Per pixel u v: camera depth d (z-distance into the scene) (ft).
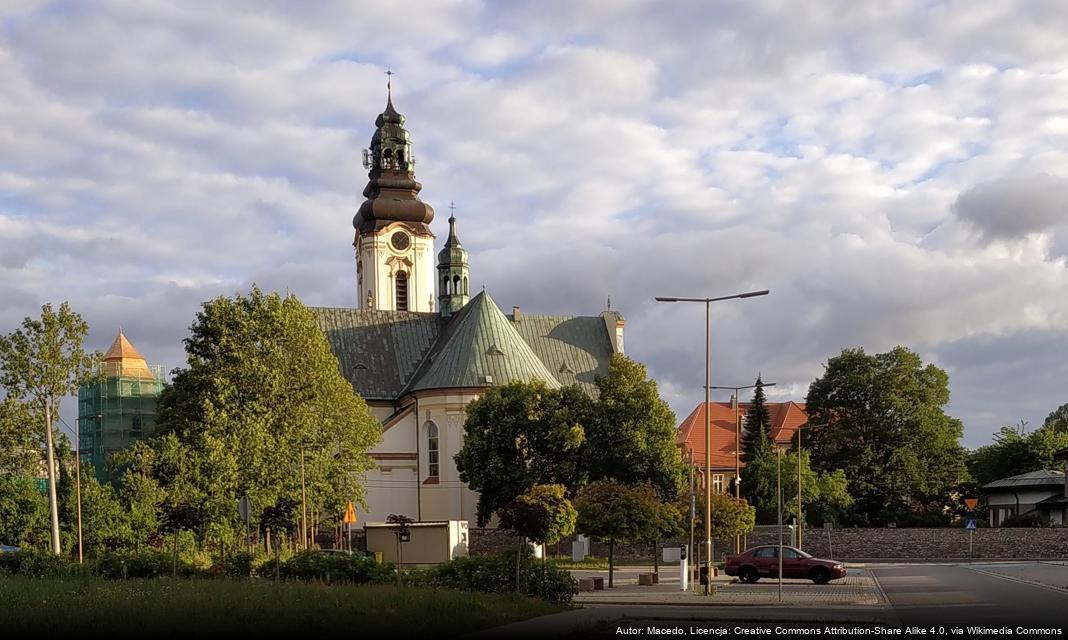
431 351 387.14
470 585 137.80
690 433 499.92
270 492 217.77
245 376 239.09
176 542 162.71
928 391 351.25
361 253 456.45
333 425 258.57
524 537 146.72
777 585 185.37
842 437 350.43
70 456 282.97
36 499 254.88
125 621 96.27
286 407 242.37
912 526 328.90
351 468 266.98
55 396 218.18
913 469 342.23
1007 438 408.46
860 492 345.72
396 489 337.11
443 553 226.58
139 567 157.48
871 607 133.28
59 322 219.00
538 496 190.49
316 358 253.85
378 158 454.81
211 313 252.62
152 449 251.60
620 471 282.36
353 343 382.42
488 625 105.81
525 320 403.75
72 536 247.70
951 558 285.64
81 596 115.24
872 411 351.87
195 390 246.88
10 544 252.21
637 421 285.64
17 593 117.08
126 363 410.52
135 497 253.03
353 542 274.98
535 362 343.67
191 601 110.42
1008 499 354.33
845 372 356.18
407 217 451.12
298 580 142.72
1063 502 315.58
